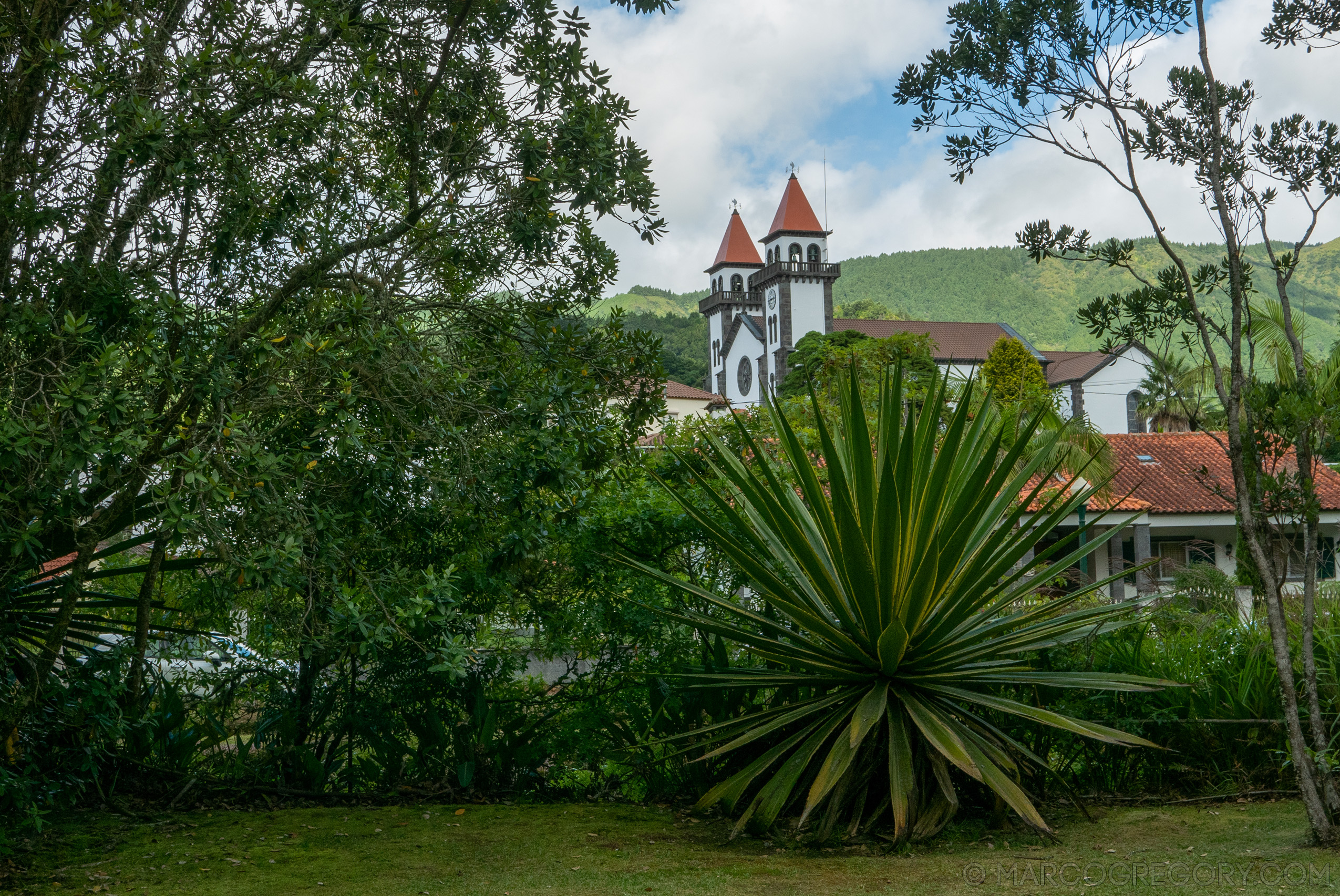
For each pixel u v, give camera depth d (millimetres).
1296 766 4539
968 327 65000
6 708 4859
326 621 5133
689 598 6398
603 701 6402
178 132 4375
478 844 4965
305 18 5156
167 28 5047
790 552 5871
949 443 4965
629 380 6059
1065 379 58312
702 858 4660
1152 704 5879
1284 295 4961
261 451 4430
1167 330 5195
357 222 5371
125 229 4965
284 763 6121
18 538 4398
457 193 5438
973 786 5465
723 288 82375
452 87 5766
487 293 5844
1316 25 4957
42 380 4164
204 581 5766
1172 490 21688
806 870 4406
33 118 4957
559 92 5492
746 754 5789
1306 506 4668
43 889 4195
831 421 7859
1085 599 6695
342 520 5277
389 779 6160
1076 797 5223
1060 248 5355
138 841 5004
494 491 5473
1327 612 6172
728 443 7141
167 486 4355
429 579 4855
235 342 4797
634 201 5398
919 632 5074
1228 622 6441
